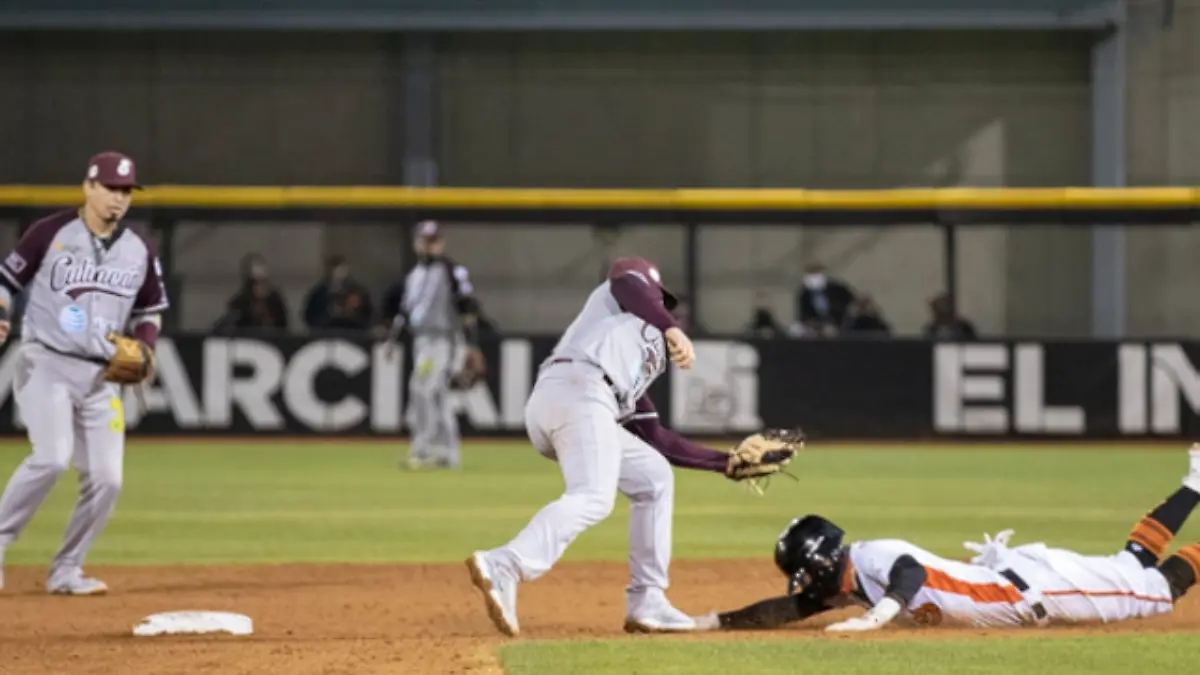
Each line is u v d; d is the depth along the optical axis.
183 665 22.14
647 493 25.03
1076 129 99.31
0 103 97.81
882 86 100.06
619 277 23.73
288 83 99.31
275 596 31.64
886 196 78.88
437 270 61.47
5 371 74.94
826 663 21.67
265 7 97.69
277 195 78.25
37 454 29.72
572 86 100.19
